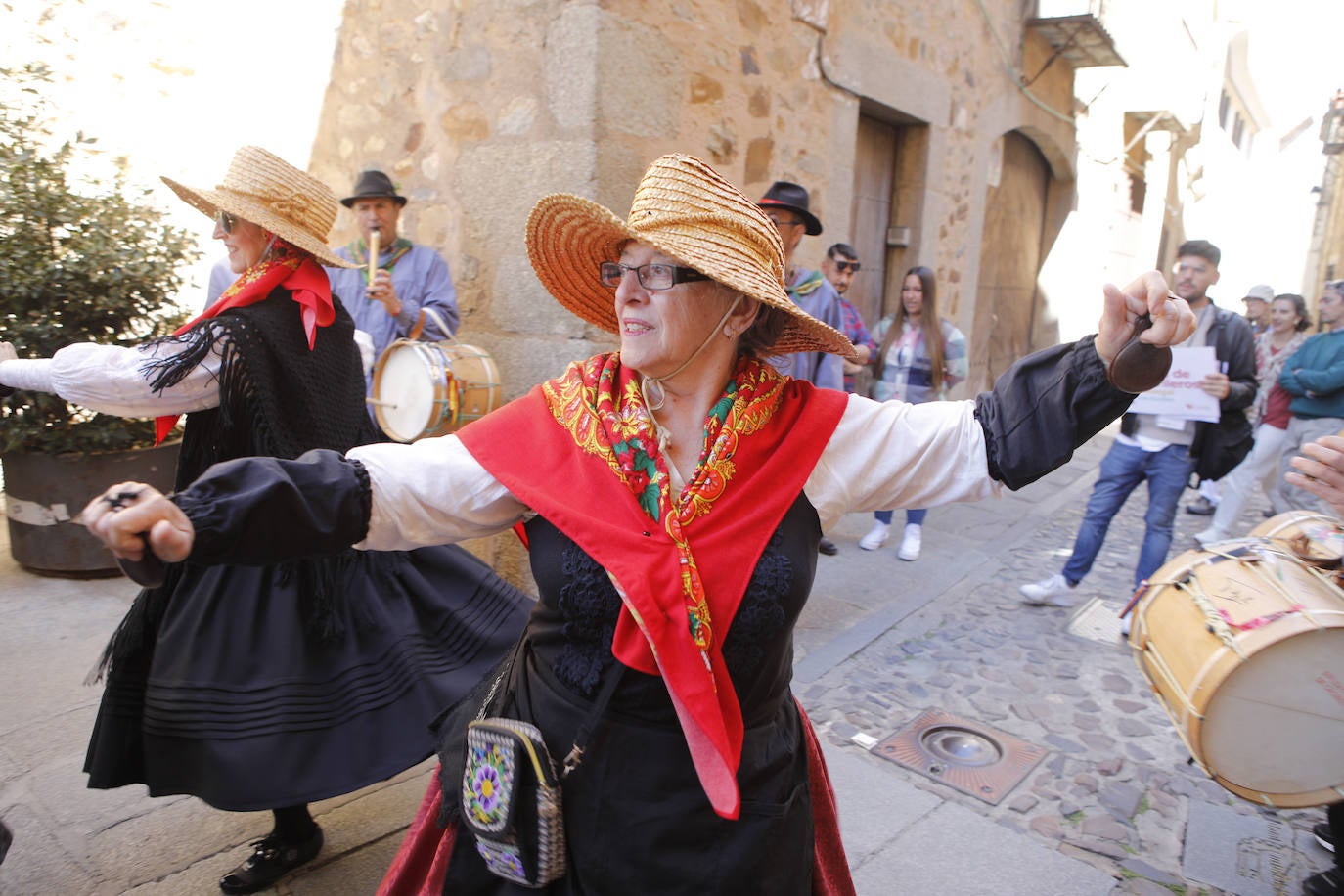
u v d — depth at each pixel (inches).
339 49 181.2
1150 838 103.5
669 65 157.5
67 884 87.0
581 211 51.6
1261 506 282.5
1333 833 90.7
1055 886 94.7
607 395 52.2
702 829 48.1
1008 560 209.8
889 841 101.5
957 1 275.6
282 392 83.4
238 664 76.6
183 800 101.5
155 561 38.1
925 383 207.3
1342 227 547.5
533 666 53.6
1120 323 45.8
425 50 165.9
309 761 76.5
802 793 52.3
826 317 175.9
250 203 85.4
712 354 52.6
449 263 167.3
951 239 303.1
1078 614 174.2
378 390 141.1
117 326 162.1
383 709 80.9
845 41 215.8
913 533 204.2
